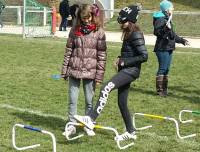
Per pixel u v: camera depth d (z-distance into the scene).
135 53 7.17
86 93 7.53
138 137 7.54
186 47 22.80
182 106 10.02
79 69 7.38
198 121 8.77
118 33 29.55
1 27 29.94
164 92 11.01
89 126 6.89
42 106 9.55
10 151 6.73
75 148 6.94
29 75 13.36
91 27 7.37
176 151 6.89
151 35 29.00
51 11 26.06
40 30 25.67
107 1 33.78
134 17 7.14
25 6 24.48
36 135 7.54
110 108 9.52
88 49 7.37
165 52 10.79
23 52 18.55
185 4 37.44
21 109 9.21
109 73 14.24
